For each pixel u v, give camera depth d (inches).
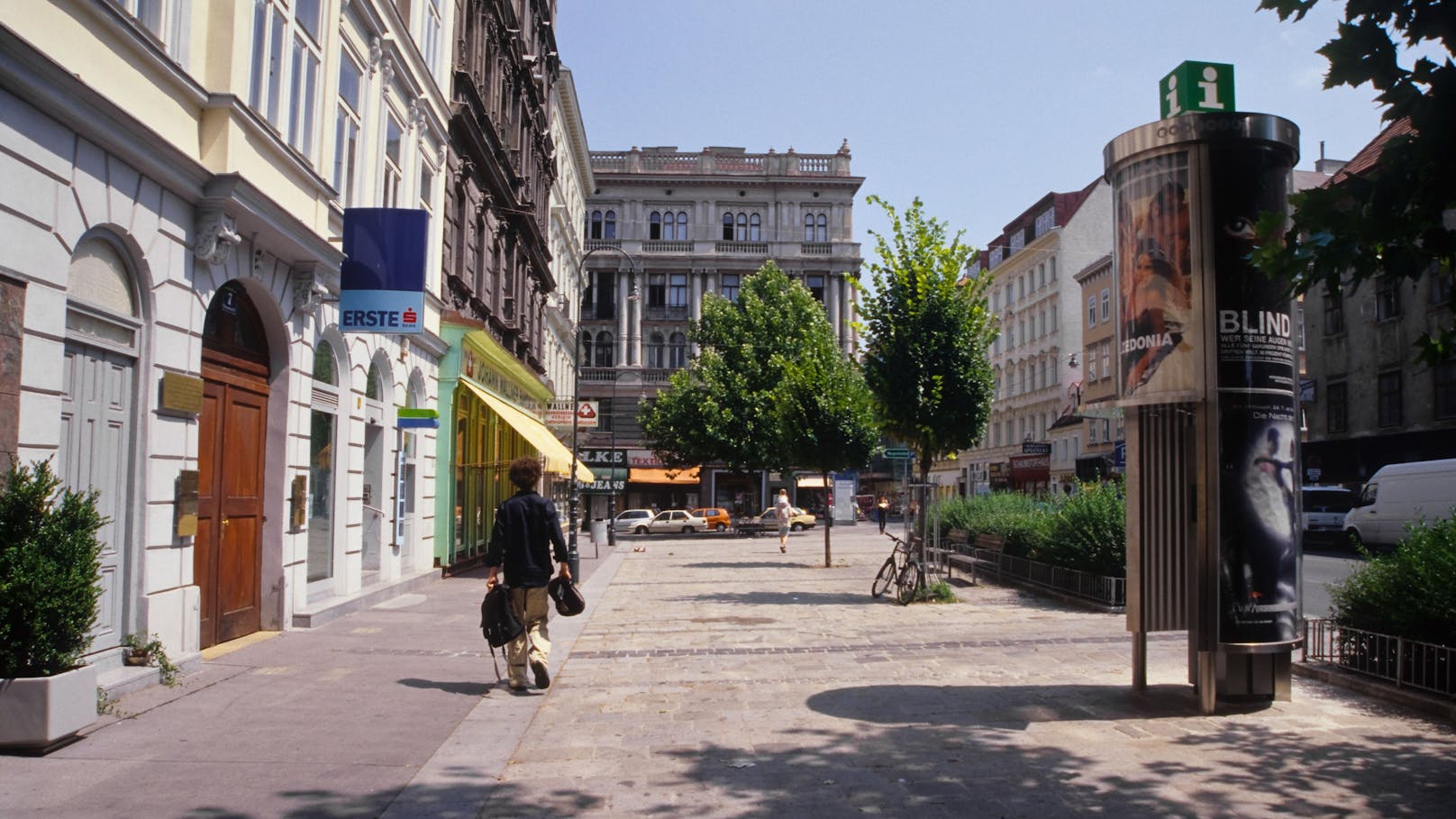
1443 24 144.3
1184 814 197.2
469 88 796.6
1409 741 251.0
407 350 661.9
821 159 2470.5
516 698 313.0
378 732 263.6
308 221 435.5
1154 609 296.5
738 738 261.7
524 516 329.1
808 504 2397.9
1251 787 214.1
